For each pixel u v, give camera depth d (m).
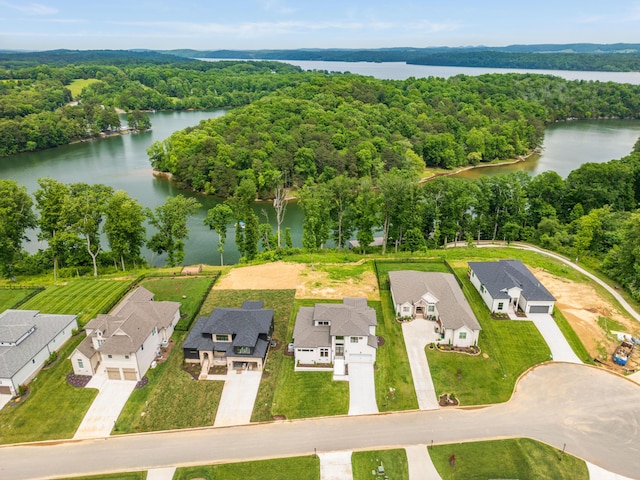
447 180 87.81
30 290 68.75
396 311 61.09
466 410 45.28
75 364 49.41
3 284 72.19
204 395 46.94
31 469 38.62
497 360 52.38
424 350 54.09
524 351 53.91
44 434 42.19
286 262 79.44
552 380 49.34
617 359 51.72
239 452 40.25
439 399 46.66
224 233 83.81
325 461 39.22
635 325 58.91
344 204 85.31
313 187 90.88
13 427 42.91
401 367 51.22
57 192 74.00
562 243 85.25
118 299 64.88
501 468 38.50
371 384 48.66
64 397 46.56
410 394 47.28
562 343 55.31
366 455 39.84
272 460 39.38
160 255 89.75
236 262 86.44
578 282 70.25
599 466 38.78
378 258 80.62
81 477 37.84
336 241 92.75
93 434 42.22
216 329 51.19
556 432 42.41
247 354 49.84
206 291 67.88
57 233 71.44
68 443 41.28
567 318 60.19
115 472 38.31
